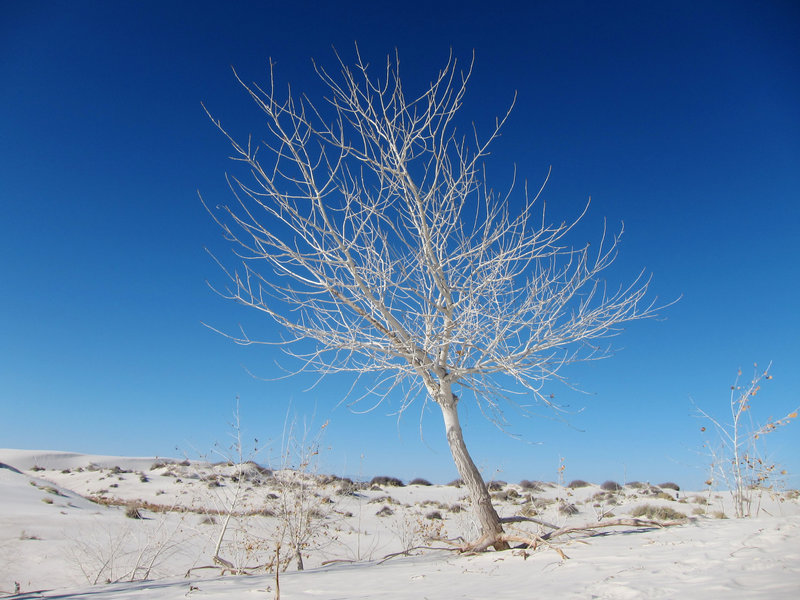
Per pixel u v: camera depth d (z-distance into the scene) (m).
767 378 11.04
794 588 3.45
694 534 6.64
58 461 59.25
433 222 8.60
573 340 8.59
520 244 8.43
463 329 8.78
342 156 8.27
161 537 13.20
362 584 6.23
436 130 8.45
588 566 5.45
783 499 11.05
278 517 11.75
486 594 4.65
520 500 22.69
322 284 8.38
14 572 12.77
